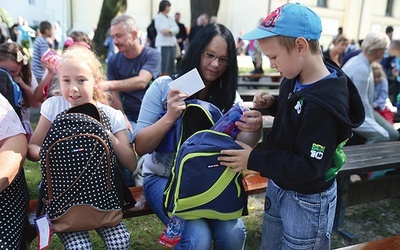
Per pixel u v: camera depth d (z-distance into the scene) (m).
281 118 1.69
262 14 23.98
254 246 2.77
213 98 2.15
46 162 1.63
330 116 1.42
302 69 1.53
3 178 1.52
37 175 3.55
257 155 1.56
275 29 1.46
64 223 1.65
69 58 1.81
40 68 5.73
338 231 3.03
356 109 1.55
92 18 22.56
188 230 1.73
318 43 1.52
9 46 2.83
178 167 1.68
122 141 1.94
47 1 21.80
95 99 2.04
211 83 2.15
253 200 3.46
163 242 1.71
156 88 2.07
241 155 1.59
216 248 1.82
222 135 1.69
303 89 1.53
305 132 1.45
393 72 6.82
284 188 1.67
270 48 1.50
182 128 1.91
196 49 1.99
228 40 1.98
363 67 3.62
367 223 3.24
